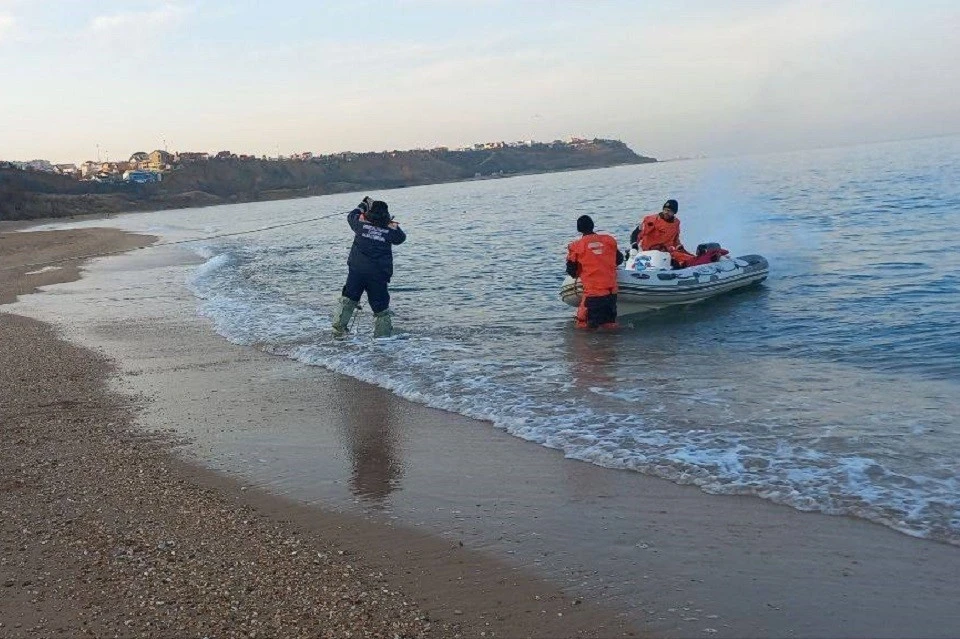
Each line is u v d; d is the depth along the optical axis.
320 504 5.08
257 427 6.86
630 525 4.49
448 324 11.29
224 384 8.47
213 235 38.50
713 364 8.16
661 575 3.90
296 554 4.33
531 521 4.62
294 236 35.41
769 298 11.98
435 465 5.68
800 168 69.38
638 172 116.19
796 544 4.15
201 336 11.34
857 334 9.20
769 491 4.83
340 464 5.84
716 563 3.99
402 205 60.88
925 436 5.62
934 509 4.44
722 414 6.39
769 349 8.77
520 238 25.88
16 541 4.62
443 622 3.55
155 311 14.05
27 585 4.05
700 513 4.59
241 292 16.12
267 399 7.77
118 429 6.96
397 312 12.63
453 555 4.24
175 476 5.71
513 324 11.05
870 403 6.53
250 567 4.18
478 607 3.68
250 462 5.96
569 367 8.28
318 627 3.53
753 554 4.06
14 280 21.11
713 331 9.95
